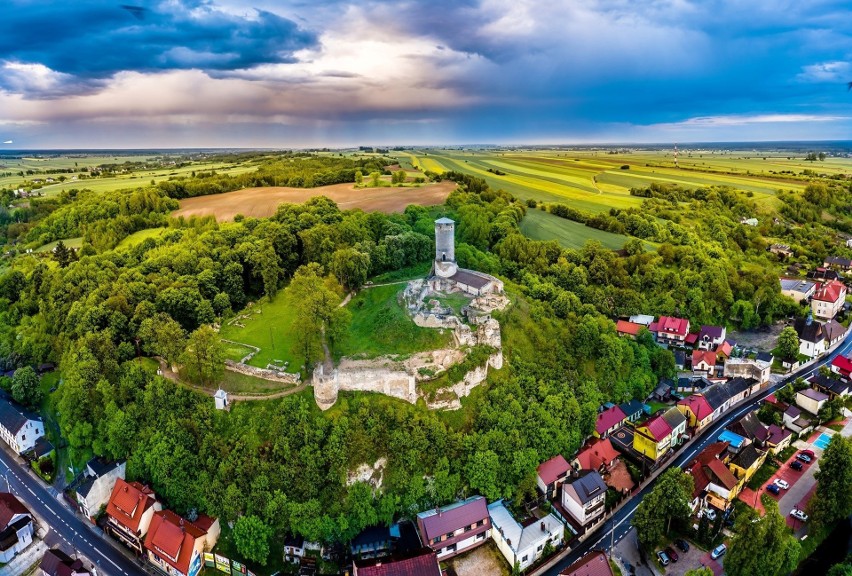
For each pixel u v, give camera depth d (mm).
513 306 128625
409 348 109812
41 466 110688
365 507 89750
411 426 97938
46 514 100000
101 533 96000
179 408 101312
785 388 125000
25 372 125125
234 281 140875
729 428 110000
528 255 165375
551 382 115938
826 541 89375
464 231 176125
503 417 102062
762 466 105875
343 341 115125
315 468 91375
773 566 74562
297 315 115562
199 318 127375
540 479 98812
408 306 122625
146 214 196750
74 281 142250
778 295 175125
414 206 193875
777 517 75250
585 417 111000
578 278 159125
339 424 95562
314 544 88312
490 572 85938
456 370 106500
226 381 106312
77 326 122750
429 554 80625
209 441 96250
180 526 87000
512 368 115688
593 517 93500
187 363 105688
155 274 139750
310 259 153375
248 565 86688
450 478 94000
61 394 120750
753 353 147750
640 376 129000
